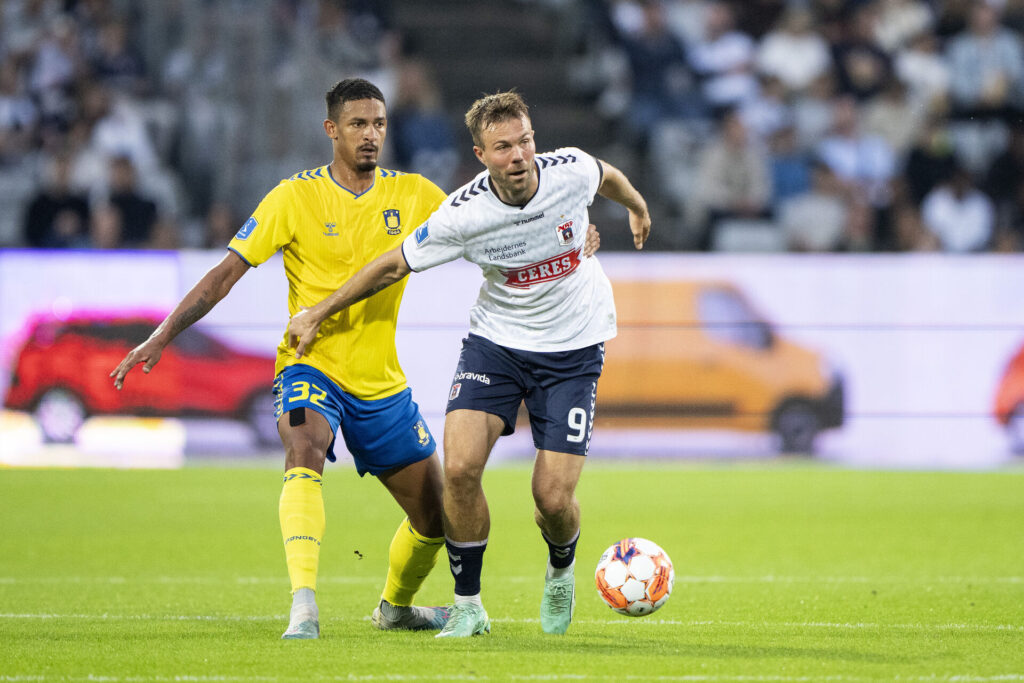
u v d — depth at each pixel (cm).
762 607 2325
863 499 4191
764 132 7100
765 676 1545
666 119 7256
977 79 7200
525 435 5203
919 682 1520
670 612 2259
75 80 6631
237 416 4994
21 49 6694
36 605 2338
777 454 5112
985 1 7300
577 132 7400
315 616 1822
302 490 1856
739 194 6612
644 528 3581
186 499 4106
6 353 4906
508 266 1864
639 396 5081
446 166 6781
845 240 6612
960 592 2541
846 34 7331
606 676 1538
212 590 2572
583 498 4181
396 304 2003
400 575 1992
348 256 2005
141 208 6147
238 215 6544
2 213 6356
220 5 6750
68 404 4934
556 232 1853
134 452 4953
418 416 2012
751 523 3672
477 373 1898
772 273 5078
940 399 5091
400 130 6775
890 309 5075
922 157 6900
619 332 5069
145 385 4950
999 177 6981
